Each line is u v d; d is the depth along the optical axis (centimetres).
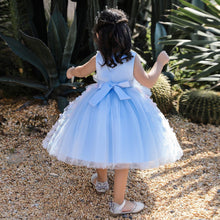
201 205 228
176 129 349
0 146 303
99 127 195
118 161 188
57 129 222
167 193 244
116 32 190
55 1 411
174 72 470
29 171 268
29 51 362
